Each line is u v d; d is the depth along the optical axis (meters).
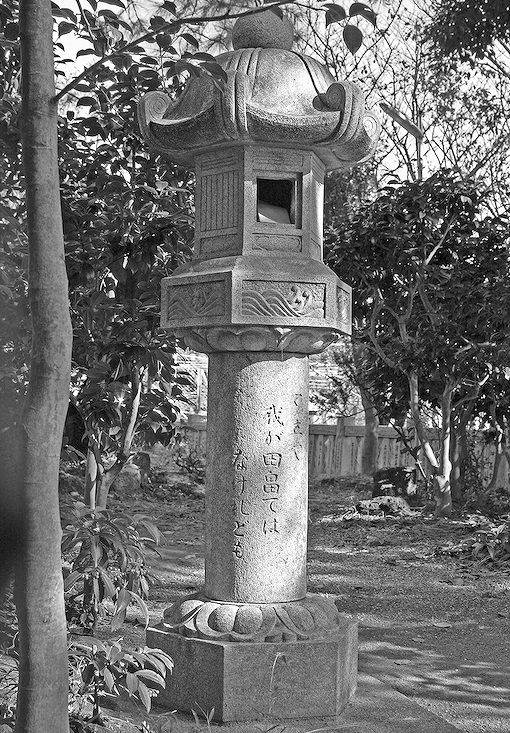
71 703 3.03
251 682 3.61
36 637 1.90
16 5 4.64
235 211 3.90
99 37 4.36
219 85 2.32
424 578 7.01
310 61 4.02
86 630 3.49
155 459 14.14
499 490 11.68
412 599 6.27
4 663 3.00
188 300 3.90
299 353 3.96
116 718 3.31
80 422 5.34
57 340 1.89
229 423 3.90
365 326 10.86
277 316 3.74
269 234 3.89
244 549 3.86
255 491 3.86
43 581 1.89
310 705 3.68
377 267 9.92
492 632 5.38
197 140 3.86
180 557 7.55
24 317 3.90
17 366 4.00
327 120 3.70
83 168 5.43
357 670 4.21
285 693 3.65
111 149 5.38
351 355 14.51
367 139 3.91
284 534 3.89
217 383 3.96
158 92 3.98
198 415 15.65
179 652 3.71
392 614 5.82
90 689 3.10
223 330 3.79
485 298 9.43
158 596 6.04
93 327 5.42
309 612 3.84
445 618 5.72
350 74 14.26
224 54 4.02
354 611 5.89
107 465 7.20
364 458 14.62
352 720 3.68
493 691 4.23
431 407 11.90
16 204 5.19
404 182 9.80
